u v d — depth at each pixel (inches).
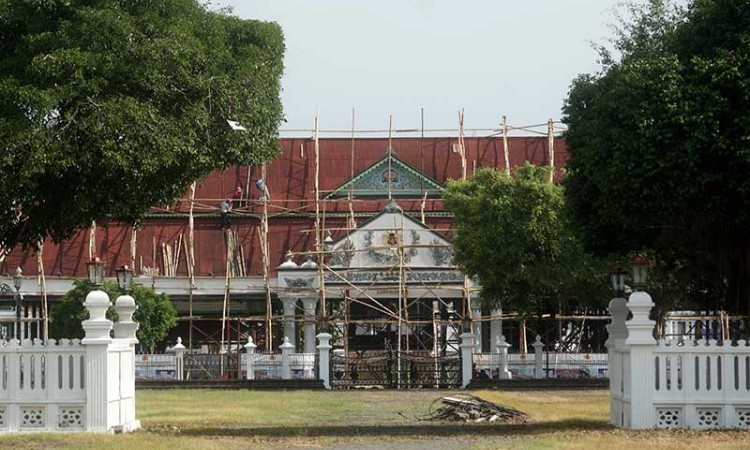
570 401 2196.1
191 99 1610.5
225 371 3250.5
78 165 1512.1
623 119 1470.2
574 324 3767.2
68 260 4352.9
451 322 3462.1
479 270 3319.4
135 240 4227.4
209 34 1706.4
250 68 1721.2
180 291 4089.6
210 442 1293.1
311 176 4677.7
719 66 1416.1
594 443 1229.7
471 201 3348.9
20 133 1445.6
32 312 4089.6
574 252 3211.1
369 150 4761.3
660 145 1443.2
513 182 3294.8
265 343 3944.4
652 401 1391.5
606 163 1504.7
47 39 1541.6
